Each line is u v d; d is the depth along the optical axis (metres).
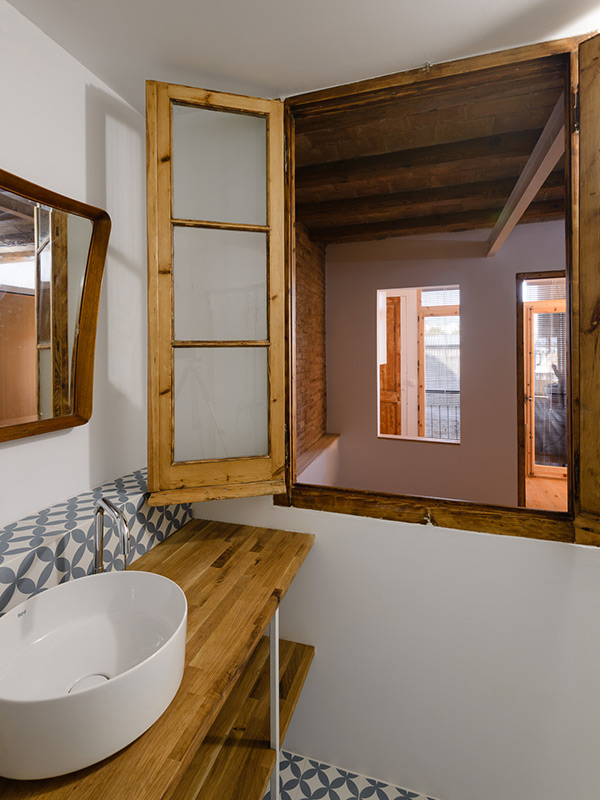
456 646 1.52
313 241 3.95
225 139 1.53
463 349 3.93
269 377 1.57
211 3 1.21
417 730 1.60
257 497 1.72
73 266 1.40
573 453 1.37
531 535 1.41
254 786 1.15
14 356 1.23
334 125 1.76
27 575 1.07
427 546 1.52
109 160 1.61
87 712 0.69
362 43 1.38
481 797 1.55
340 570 1.64
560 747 1.45
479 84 1.47
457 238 3.89
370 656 1.63
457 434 5.70
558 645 1.41
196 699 0.87
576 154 1.31
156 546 1.55
